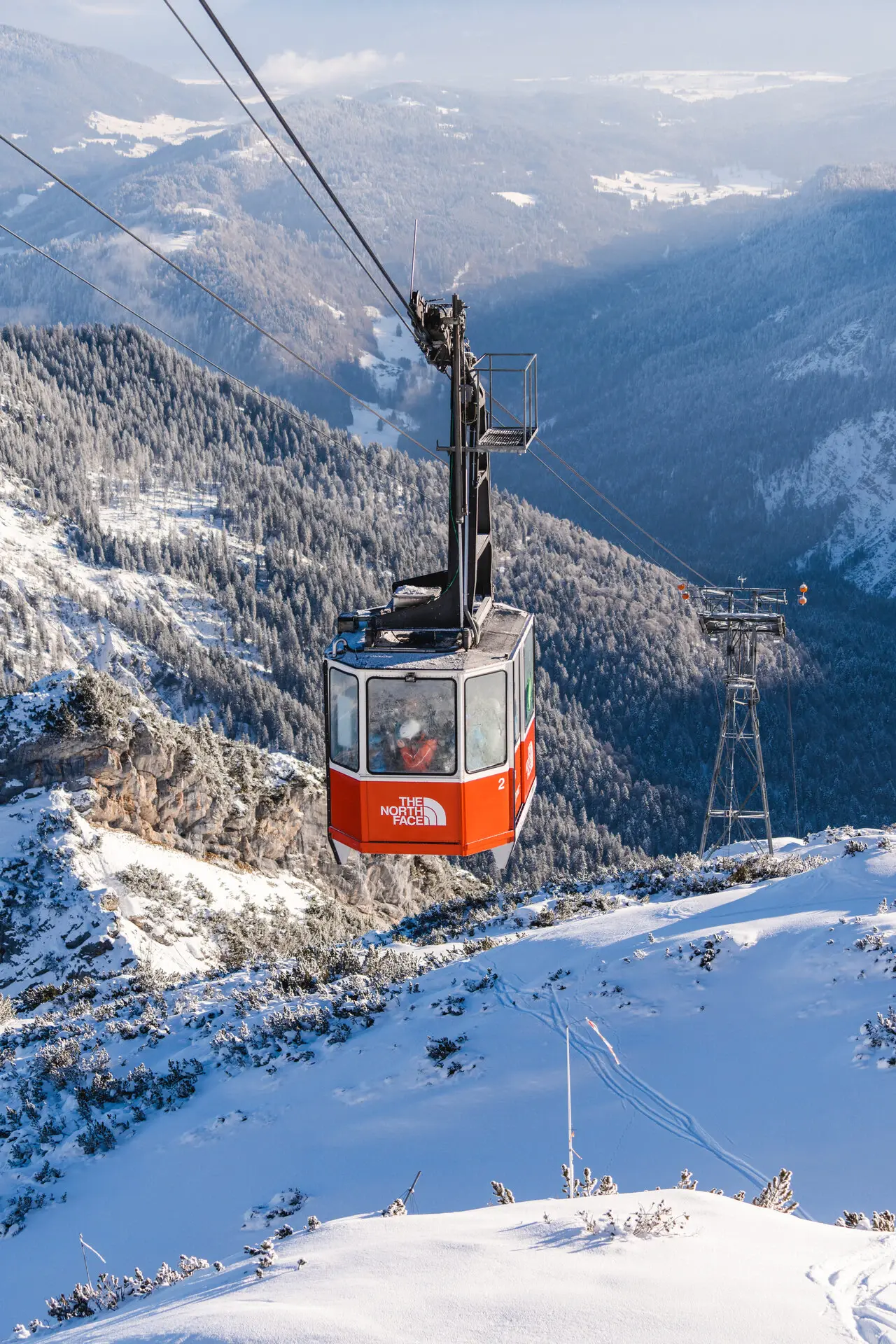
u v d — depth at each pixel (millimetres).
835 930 23828
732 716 71500
